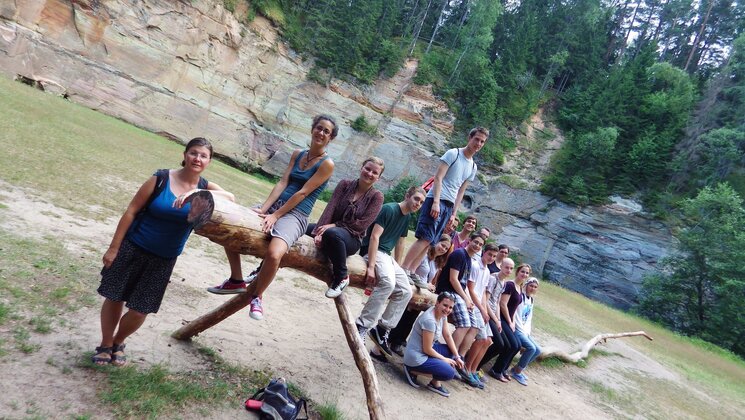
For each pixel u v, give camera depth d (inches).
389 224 195.6
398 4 2005.4
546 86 1957.4
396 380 219.6
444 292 222.5
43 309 147.6
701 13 2269.9
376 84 1742.1
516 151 1765.5
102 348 130.9
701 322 1199.6
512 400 254.8
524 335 297.4
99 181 365.7
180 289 218.4
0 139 363.3
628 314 1159.6
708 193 1291.8
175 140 1354.6
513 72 1868.8
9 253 177.9
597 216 1544.0
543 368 352.5
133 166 503.5
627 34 2412.6
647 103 1760.6
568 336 492.7
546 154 1766.7
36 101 730.2
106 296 123.0
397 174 1659.7
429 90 1787.6
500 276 281.4
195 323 163.0
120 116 1272.1
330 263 169.2
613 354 499.5
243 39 1519.4
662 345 729.0
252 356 179.5
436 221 241.9
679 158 1573.6
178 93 1397.6
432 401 209.6
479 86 1798.7
